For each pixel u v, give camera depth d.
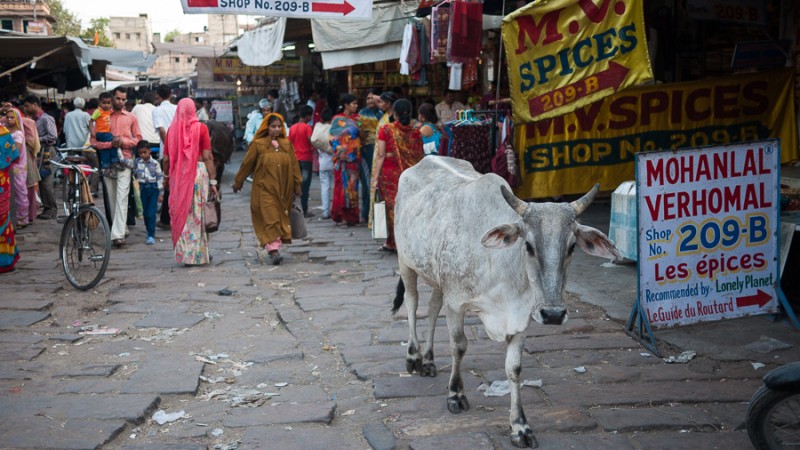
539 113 6.29
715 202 5.57
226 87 23.55
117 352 5.57
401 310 6.51
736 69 9.67
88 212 7.47
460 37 8.24
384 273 7.87
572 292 6.88
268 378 5.04
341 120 10.51
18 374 5.03
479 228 4.01
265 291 7.36
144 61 17.06
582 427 4.13
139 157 9.80
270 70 22.66
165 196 10.79
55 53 13.02
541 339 5.63
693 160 5.46
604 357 5.26
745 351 5.26
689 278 5.58
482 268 3.96
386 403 4.58
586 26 6.07
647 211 5.41
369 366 5.14
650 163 5.37
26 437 4.05
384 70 16.83
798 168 8.12
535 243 3.52
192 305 6.85
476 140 8.82
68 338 5.84
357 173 10.66
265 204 8.44
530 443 3.90
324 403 4.55
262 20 17.84
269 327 6.23
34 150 10.94
